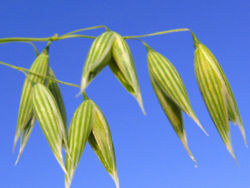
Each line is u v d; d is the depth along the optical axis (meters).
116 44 0.08
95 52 0.08
